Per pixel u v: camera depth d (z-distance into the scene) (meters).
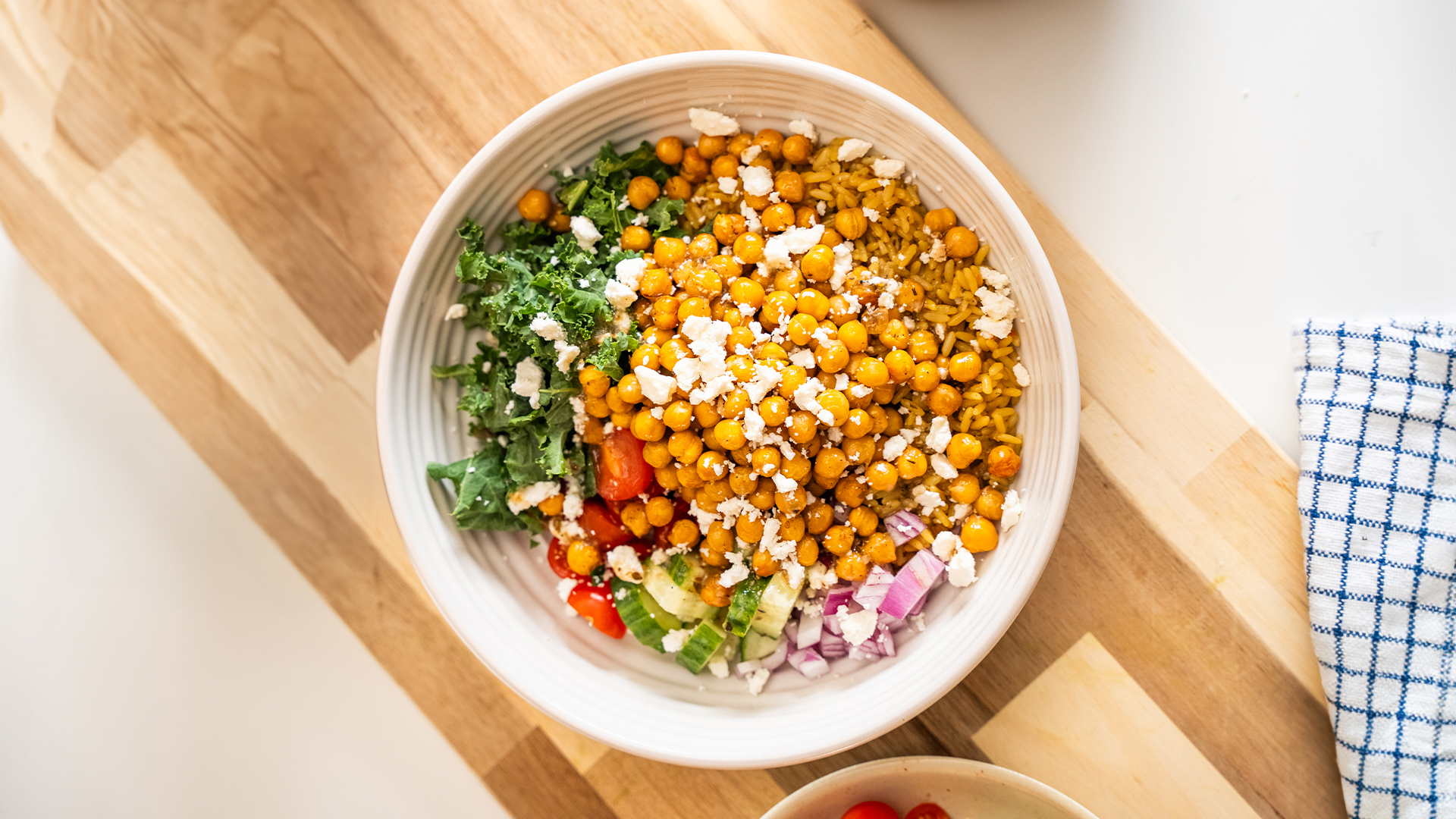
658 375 0.52
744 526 0.53
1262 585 0.55
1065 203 0.57
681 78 0.53
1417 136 0.56
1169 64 0.56
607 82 0.52
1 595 0.61
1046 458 0.52
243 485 0.59
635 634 0.55
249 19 0.58
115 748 0.60
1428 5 0.55
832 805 0.56
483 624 0.54
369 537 0.59
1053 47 0.57
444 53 0.57
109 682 0.60
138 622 0.60
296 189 0.58
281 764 0.60
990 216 0.52
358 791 0.59
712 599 0.54
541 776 0.58
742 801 0.57
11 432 0.60
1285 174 0.56
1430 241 0.56
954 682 0.52
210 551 0.60
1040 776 0.56
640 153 0.55
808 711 0.54
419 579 0.58
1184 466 0.55
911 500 0.54
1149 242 0.57
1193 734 0.56
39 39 0.58
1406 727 0.54
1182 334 0.57
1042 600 0.56
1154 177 0.56
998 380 0.54
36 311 0.59
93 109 0.58
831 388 0.53
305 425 0.59
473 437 0.56
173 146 0.58
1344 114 0.56
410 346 0.54
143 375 0.59
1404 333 0.54
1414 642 0.54
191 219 0.58
